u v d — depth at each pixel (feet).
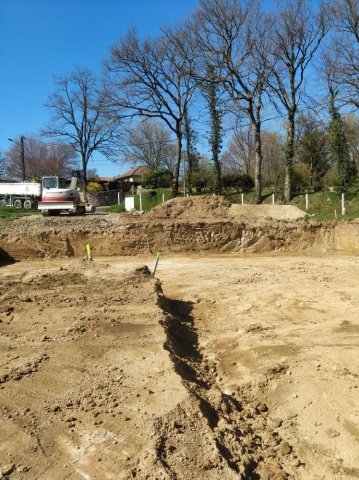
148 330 23.06
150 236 66.28
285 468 13.98
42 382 17.34
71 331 22.81
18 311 26.08
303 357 22.15
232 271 48.11
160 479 11.65
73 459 12.62
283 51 93.45
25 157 233.76
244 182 120.47
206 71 100.83
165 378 17.39
